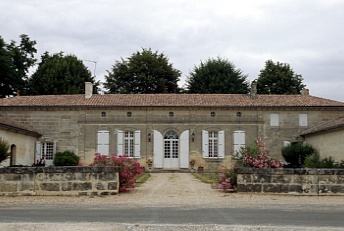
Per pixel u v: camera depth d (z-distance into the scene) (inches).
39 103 1322.6
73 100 1352.1
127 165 659.4
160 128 1327.5
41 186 593.6
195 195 614.5
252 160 703.7
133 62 1994.3
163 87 1980.8
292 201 549.3
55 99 1364.4
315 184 605.9
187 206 500.7
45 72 1855.3
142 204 518.3
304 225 365.4
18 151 1162.6
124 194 618.8
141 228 343.3
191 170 1298.0
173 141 1337.4
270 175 614.9
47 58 2026.3
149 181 901.8
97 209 471.2
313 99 1358.3
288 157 1219.9
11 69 1701.5
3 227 342.0
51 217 406.9
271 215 427.5
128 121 1323.8
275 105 1311.5
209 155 1328.7
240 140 1318.9
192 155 1320.1
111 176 604.4
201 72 1963.6
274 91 1942.7
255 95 1378.0
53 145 1311.5
